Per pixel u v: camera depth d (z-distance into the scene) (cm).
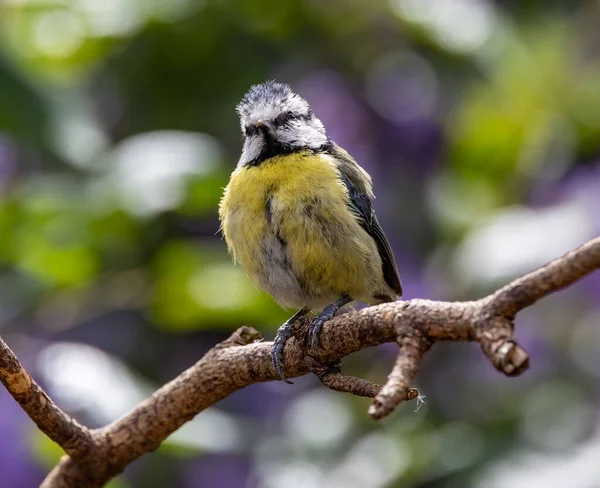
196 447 900
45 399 596
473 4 1148
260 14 1132
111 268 1050
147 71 1138
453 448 1005
